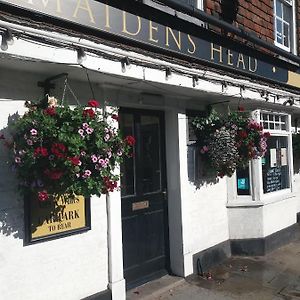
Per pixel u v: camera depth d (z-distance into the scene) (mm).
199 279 5344
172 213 5387
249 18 6574
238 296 4781
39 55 3225
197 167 5621
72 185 3230
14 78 3527
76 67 3510
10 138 3459
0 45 2990
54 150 3039
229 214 6332
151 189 5270
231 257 6301
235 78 5613
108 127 3414
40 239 3654
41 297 3680
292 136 8031
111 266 4246
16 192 3502
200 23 5605
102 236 4215
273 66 6797
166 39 4699
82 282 4020
